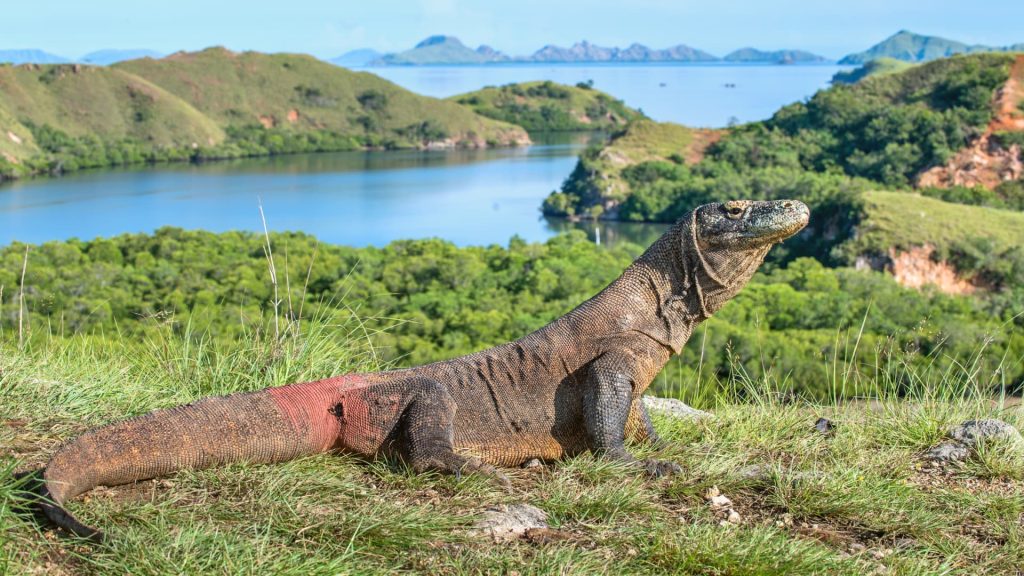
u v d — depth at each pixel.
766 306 45.22
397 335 34.12
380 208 151.88
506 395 4.85
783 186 143.50
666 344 5.05
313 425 4.49
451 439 4.56
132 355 6.73
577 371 4.92
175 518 3.70
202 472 4.14
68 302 25.12
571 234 73.38
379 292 45.06
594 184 148.25
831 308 45.09
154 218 136.62
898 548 3.97
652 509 4.20
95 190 170.62
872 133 168.75
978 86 168.75
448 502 4.14
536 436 4.88
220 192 170.25
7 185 177.88
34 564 3.28
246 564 3.35
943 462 5.14
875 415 6.01
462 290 51.62
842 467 4.84
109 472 3.91
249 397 4.41
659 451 5.01
